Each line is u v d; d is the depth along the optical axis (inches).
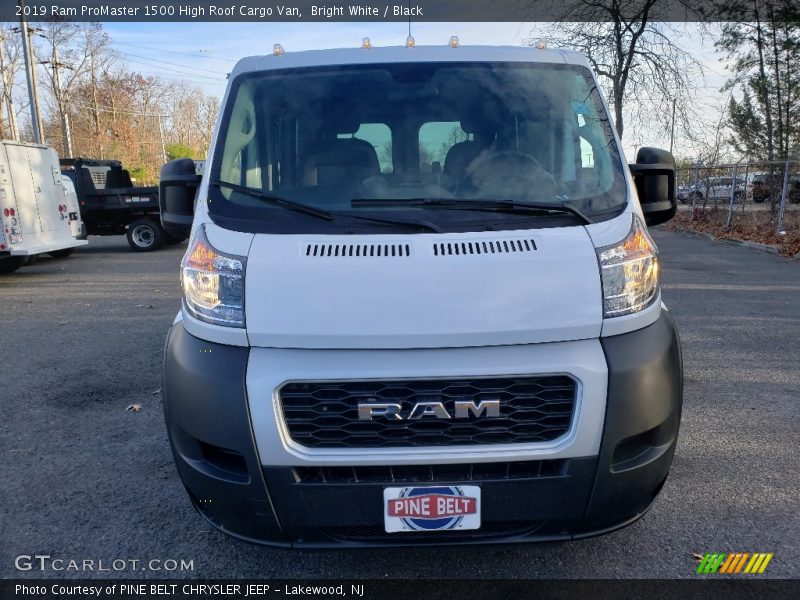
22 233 548.7
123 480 167.2
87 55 2444.6
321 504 104.8
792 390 221.9
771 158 869.8
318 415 104.7
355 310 105.0
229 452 106.3
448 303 105.2
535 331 104.8
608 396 105.1
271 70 151.6
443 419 103.7
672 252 629.9
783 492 152.9
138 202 726.5
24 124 2276.1
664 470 112.7
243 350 107.4
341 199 131.0
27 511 152.3
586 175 134.0
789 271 491.2
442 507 103.9
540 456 103.7
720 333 298.7
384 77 148.2
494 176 134.5
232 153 136.8
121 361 276.4
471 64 150.4
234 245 116.0
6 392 238.2
